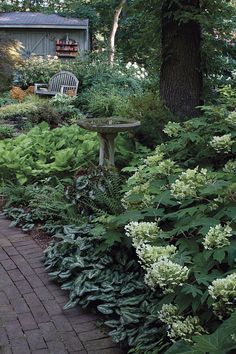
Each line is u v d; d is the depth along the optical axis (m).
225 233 2.25
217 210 2.63
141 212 2.92
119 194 3.83
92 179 4.20
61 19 19.02
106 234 3.13
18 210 4.76
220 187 2.59
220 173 2.90
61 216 4.16
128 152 5.40
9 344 2.60
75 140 6.34
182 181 2.80
